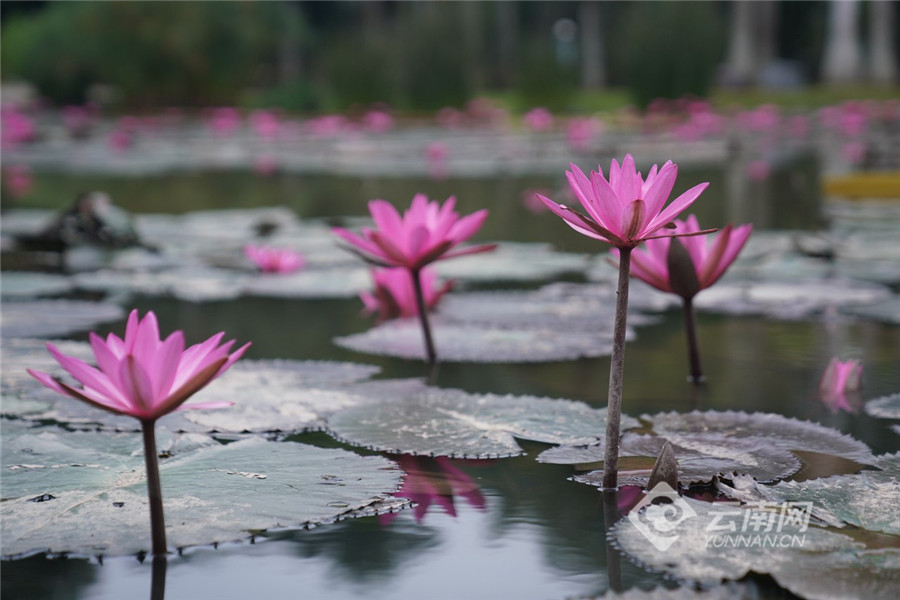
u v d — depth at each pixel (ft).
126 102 69.56
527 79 64.59
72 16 75.25
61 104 75.00
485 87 100.73
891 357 8.93
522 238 19.02
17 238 18.02
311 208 25.11
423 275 11.18
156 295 12.60
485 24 113.29
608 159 42.78
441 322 10.66
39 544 4.64
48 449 6.10
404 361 8.97
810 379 8.18
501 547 4.66
